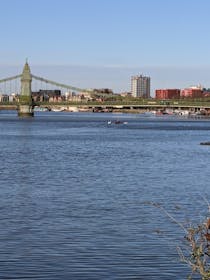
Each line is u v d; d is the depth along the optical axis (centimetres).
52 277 2723
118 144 13425
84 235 3497
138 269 2848
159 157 9675
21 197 4894
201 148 12188
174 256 3061
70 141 14450
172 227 3734
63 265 2898
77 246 3244
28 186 5622
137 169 7512
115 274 2780
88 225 3775
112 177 6506
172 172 7144
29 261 2955
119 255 3084
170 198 4922
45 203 4597
